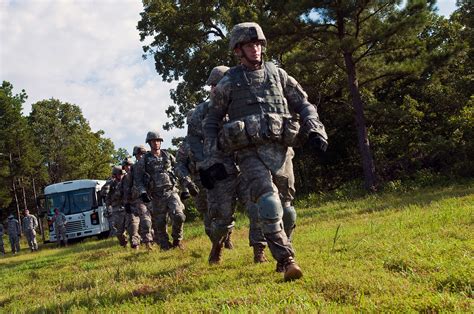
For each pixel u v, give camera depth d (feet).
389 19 69.62
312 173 100.73
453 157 74.02
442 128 82.38
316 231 31.99
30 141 182.39
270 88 16.20
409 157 84.53
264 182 15.75
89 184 98.43
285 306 12.01
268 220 15.47
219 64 100.83
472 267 13.50
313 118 15.96
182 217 33.78
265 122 15.67
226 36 104.47
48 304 18.69
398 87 91.25
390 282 13.35
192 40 111.75
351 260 17.78
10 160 175.32
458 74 87.61
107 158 250.16
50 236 97.45
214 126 16.74
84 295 19.15
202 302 14.12
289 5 70.95
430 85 86.38
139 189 34.14
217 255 22.65
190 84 108.17
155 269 24.25
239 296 13.87
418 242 19.24
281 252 15.35
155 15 116.37
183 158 26.30
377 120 86.43
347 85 88.38
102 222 97.96
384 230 25.71
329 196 80.84
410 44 74.95
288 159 16.40
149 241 40.09
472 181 65.46
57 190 98.17
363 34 73.67
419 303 11.14
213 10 108.47
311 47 80.53
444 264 14.56
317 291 13.57
